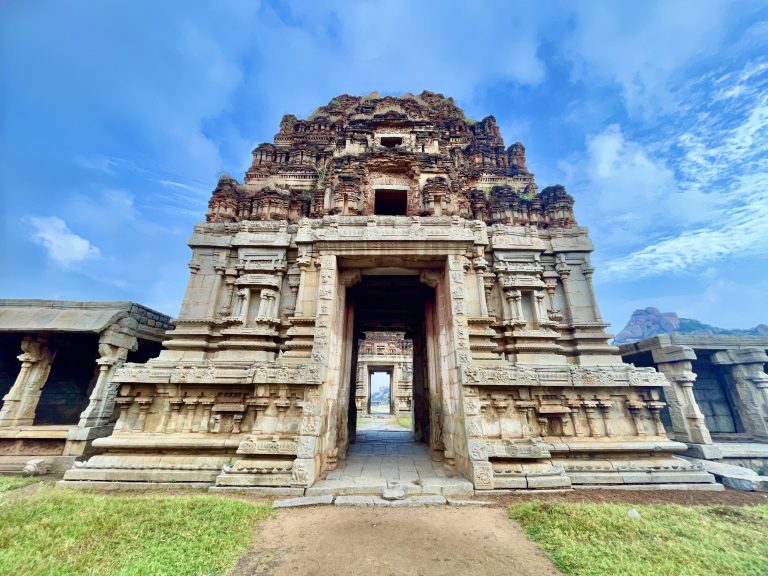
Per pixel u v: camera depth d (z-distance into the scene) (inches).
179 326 660.7
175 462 498.6
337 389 560.4
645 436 525.7
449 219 577.9
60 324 637.3
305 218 653.9
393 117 873.5
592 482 475.5
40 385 668.1
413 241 544.4
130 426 538.6
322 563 265.9
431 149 827.4
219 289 690.8
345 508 382.9
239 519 335.0
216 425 529.7
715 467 518.9
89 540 282.2
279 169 877.2
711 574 243.3
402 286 730.2
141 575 237.5
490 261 714.8
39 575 235.0
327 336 513.0
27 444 609.9
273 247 691.4
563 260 721.6
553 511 353.4
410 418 1507.1
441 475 494.9
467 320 563.8
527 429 512.4
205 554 267.7
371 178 740.0
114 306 692.7
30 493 460.4
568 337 677.3
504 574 251.8
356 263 585.3
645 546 284.0
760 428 675.4
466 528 330.6
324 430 505.0
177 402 544.4
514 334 647.1
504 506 392.8
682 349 633.6
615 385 534.3
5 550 264.8
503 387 530.9
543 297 694.5
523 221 768.9
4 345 774.5
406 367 1756.9
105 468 494.6
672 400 647.8
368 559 271.9
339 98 1163.3
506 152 984.9
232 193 772.0
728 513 370.9
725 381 756.0
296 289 676.7
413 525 336.5
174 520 321.7
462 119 1077.8
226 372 548.1
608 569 249.4
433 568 259.4
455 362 511.5
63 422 757.9
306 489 430.6
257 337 637.9
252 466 461.1
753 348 698.2
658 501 421.7
